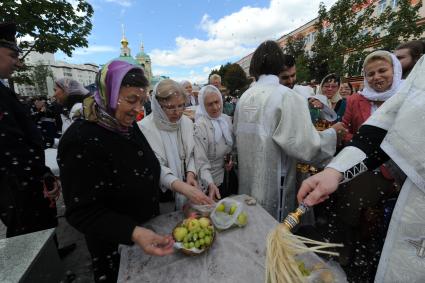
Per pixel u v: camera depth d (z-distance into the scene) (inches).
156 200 52.4
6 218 67.8
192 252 38.9
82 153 37.5
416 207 31.3
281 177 64.8
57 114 198.8
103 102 40.1
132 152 43.1
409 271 32.3
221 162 80.7
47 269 38.4
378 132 35.5
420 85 30.6
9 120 59.4
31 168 64.6
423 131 29.2
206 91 76.6
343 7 327.0
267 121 60.2
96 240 47.6
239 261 38.4
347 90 160.1
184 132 68.3
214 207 52.2
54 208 76.2
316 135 56.1
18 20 149.3
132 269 38.2
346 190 64.6
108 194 42.0
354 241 66.6
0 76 62.2
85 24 188.4
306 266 35.2
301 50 704.4
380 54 75.1
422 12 422.9
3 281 30.5
